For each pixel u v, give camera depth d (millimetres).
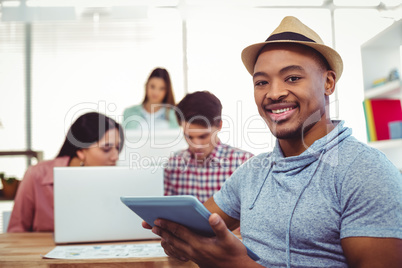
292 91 992
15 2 4266
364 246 829
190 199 792
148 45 4285
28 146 4207
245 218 1084
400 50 2453
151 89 3402
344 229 871
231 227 1265
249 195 1105
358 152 923
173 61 4238
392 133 2260
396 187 845
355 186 875
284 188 1009
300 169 1002
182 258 1140
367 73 2445
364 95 2441
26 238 1605
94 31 4301
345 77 3572
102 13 4285
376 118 2332
